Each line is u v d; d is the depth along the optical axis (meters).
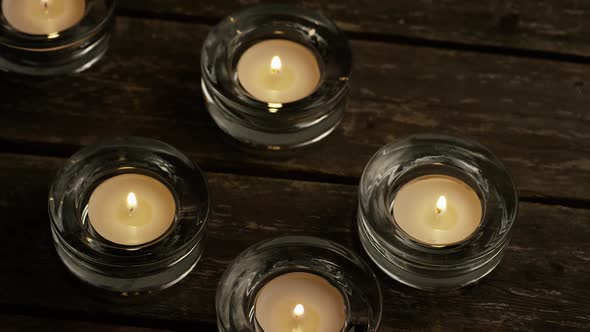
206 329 0.56
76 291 0.56
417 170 0.59
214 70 0.60
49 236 0.58
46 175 0.59
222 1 0.66
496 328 0.57
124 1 0.65
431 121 0.62
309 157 0.61
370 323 0.55
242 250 0.58
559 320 0.57
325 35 0.62
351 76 0.63
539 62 0.64
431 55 0.64
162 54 0.64
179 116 0.61
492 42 0.65
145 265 0.55
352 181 0.60
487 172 0.58
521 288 0.57
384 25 0.65
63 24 0.63
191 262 0.57
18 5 0.63
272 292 0.56
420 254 0.56
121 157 0.58
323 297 0.56
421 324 0.56
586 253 0.59
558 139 0.62
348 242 0.58
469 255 0.56
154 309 0.56
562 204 0.60
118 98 0.62
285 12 0.63
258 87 0.61
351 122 0.62
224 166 0.60
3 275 0.57
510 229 0.55
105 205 0.57
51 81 0.62
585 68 0.64
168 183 0.58
